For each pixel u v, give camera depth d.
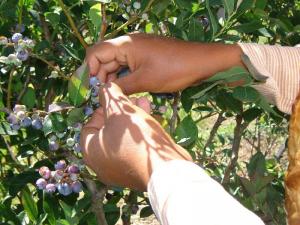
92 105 0.67
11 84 0.80
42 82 0.89
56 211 0.85
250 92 0.69
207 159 1.04
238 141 1.07
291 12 1.09
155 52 0.63
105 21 0.74
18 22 0.79
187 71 0.63
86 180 0.83
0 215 0.84
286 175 0.47
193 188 0.40
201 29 0.73
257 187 0.89
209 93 0.74
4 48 0.78
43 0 0.86
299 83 0.66
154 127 0.47
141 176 0.45
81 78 0.65
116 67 0.65
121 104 0.51
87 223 0.90
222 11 0.87
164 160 0.44
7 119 0.74
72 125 0.67
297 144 0.47
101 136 0.50
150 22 0.83
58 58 0.84
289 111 0.67
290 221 0.46
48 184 0.71
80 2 0.82
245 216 0.37
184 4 0.75
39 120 0.72
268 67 0.65
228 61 0.64
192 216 0.37
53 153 0.85
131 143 0.46
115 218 0.94
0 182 0.98
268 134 1.81
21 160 1.07
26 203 0.82
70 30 0.84
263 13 0.84
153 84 0.63
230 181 1.08
